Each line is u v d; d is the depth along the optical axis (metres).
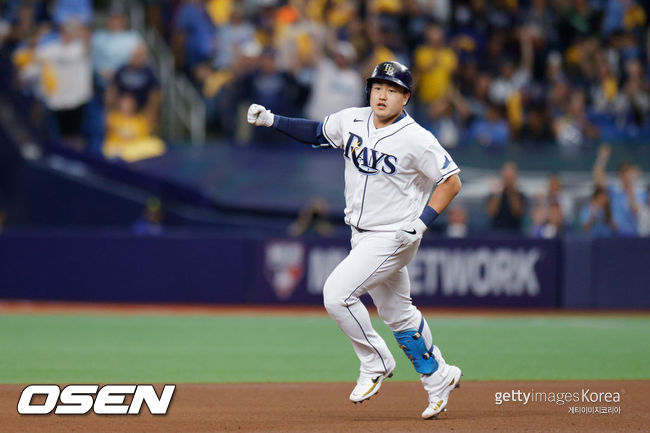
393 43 62.38
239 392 24.77
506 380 27.28
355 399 20.55
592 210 53.78
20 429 19.45
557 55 65.38
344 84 59.00
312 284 50.69
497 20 65.44
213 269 51.06
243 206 57.38
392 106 19.61
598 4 67.06
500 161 60.12
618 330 41.91
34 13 61.62
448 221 56.09
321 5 63.44
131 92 59.47
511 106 62.41
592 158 60.75
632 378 27.98
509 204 53.88
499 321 45.72
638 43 67.62
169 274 51.16
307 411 21.92
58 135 60.09
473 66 63.03
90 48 59.94
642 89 64.81
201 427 19.66
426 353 20.75
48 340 36.84
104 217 57.88
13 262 51.62
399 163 19.80
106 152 59.28
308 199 57.78
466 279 50.53
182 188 57.81
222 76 62.56
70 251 51.47
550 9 66.56
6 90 59.44
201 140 63.28
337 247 50.69
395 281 20.62
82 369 29.30
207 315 47.28
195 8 62.75
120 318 45.41
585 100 64.94
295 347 35.50
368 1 63.69
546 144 62.12
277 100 59.22
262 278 50.94
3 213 58.34
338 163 61.38
